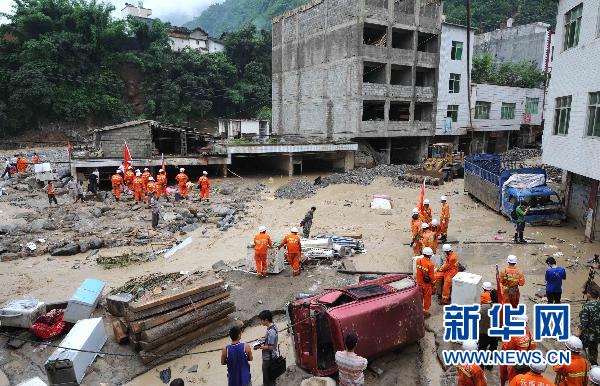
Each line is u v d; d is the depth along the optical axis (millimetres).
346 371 6469
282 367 7191
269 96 66062
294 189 26359
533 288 11695
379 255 14695
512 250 14945
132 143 29766
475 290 9266
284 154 32250
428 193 25531
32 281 12969
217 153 30484
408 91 36625
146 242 16609
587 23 14820
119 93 57031
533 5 64500
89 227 18281
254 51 67625
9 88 50625
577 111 15492
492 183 20750
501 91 42281
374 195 22797
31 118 51938
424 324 9406
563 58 16609
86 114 54344
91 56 56281
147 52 59312
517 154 40281
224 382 8211
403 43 38188
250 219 20078
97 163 26531
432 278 9961
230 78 64625
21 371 8406
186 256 15070
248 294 11453
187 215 19891
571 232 16906
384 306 8055
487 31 60656
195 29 69750
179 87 59031
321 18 37125
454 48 38594
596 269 12867
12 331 9594
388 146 37406
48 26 54375
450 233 17312
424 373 8234
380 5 36406
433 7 37312
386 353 8305
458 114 40062
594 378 5410
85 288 10062
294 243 12430
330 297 8398
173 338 9055
